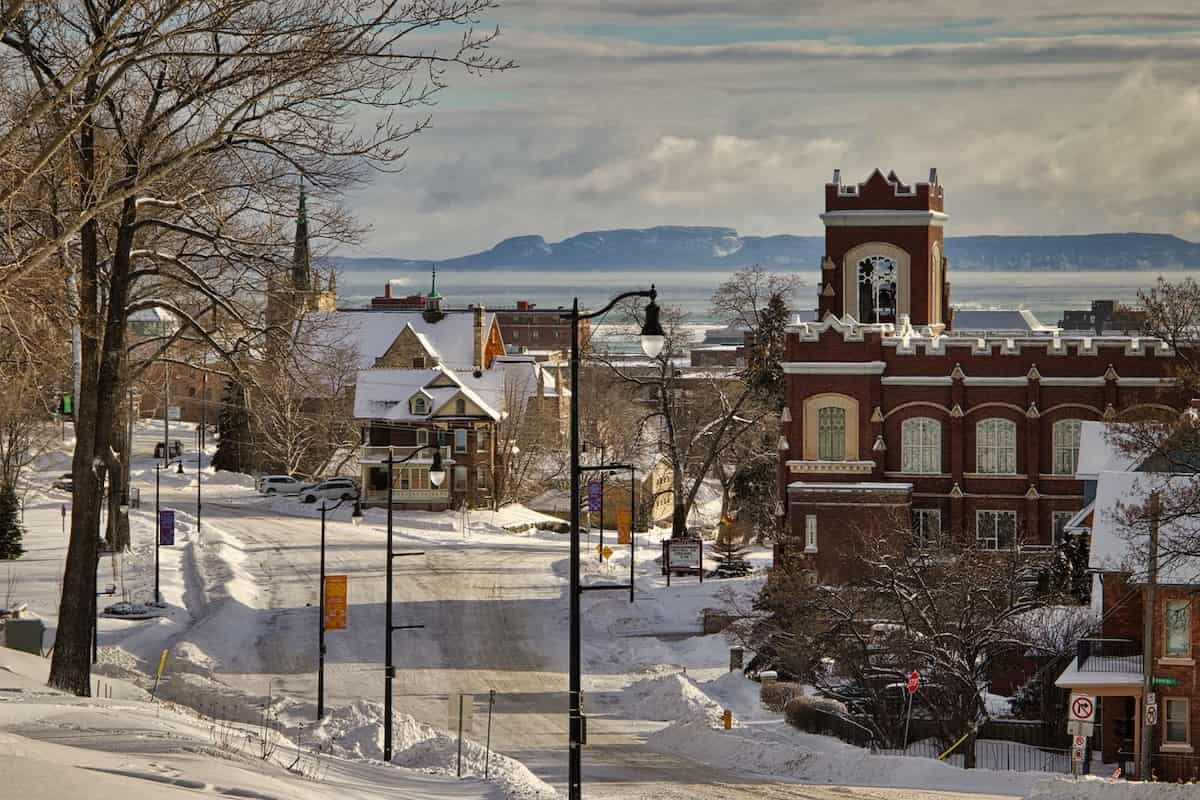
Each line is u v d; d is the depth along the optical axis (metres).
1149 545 66.19
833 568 106.62
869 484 107.12
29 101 45.59
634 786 63.03
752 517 165.12
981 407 108.12
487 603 115.25
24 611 86.44
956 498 107.81
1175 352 105.69
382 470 172.50
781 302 149.25
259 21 43.75
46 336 56.50
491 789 48.53
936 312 124.25
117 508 131.62
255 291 60.00
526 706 85.88
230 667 93.56
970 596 73.69
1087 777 57.94
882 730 75.06
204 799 30.62
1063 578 92.25
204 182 55.97
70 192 50.44
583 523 185.00
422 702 85.56
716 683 90.88
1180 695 69.12
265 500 176.75
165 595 112.94
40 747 33.78
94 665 82.06
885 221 120.62
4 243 44.72
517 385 188.75
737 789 61.97
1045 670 75.69
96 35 46.12
